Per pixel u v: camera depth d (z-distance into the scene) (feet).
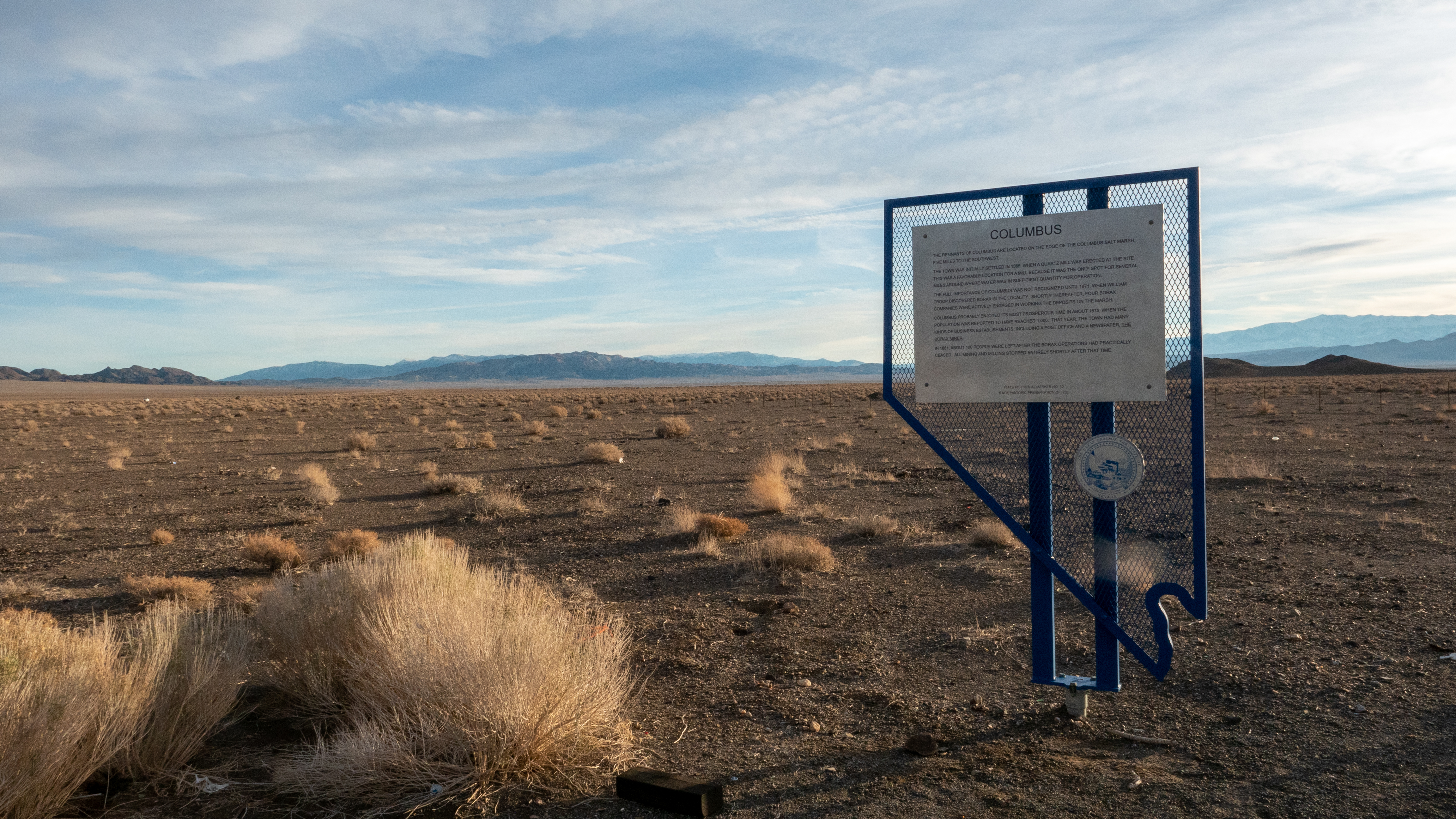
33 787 12.05
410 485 61.67
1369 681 17.39
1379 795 12.57
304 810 12.85
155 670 14.92
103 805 13.05
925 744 14.76
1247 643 20.30
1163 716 16.19
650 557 33.53
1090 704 16.98
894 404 17.15
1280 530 35.14
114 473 73.82
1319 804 12.41
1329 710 16.02
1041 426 16.63
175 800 13.24
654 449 87.35
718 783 12.90
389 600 17.79
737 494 52.31
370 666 15.67
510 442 101.14
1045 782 13.46
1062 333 15.61
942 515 42.01
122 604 27.84
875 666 19.60
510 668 14.23
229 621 20.16
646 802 12.84
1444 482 47.78
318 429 133.39
